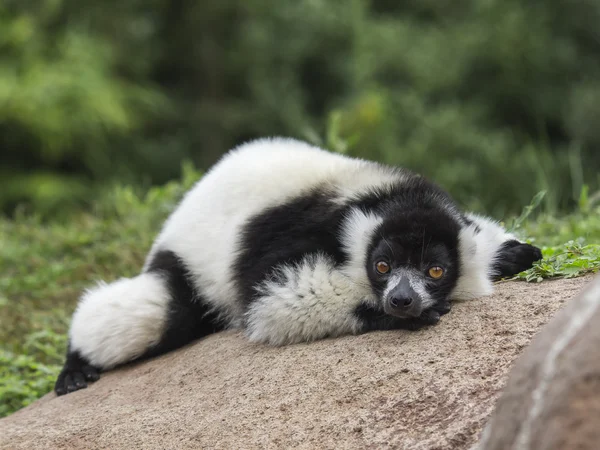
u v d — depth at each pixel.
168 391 7.09
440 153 21.23
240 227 7.62
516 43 23.67
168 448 6.23
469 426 5.36
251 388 6.56
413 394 5.80
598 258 7.19
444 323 6.52
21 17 24.64
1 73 23.62
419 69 24.19
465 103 23.94
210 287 7.95
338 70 26.56
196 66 28.64
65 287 12.06
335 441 5.73
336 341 6.86
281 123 27.08
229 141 27.56
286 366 6.66
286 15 27.88
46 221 22.81
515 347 5.91
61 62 24.45
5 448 6.83
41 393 9.38
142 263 12.09
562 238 9.68
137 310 7.95
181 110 27.70
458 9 26.56
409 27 25.72
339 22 26.75
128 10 27.14
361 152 18.38
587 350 3.94
